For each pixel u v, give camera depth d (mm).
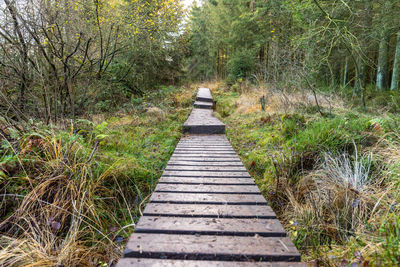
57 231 2318
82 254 2215
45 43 4211
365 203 2449
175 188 2521
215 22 20906
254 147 4969
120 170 3402
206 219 1878
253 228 1740
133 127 6004
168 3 9156
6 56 3896
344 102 7043
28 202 2273
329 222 2447
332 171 3119
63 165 2717
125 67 9164
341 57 9586
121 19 6488
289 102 6668
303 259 2002
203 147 4547
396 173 2562
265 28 12812
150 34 8062
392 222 1835
